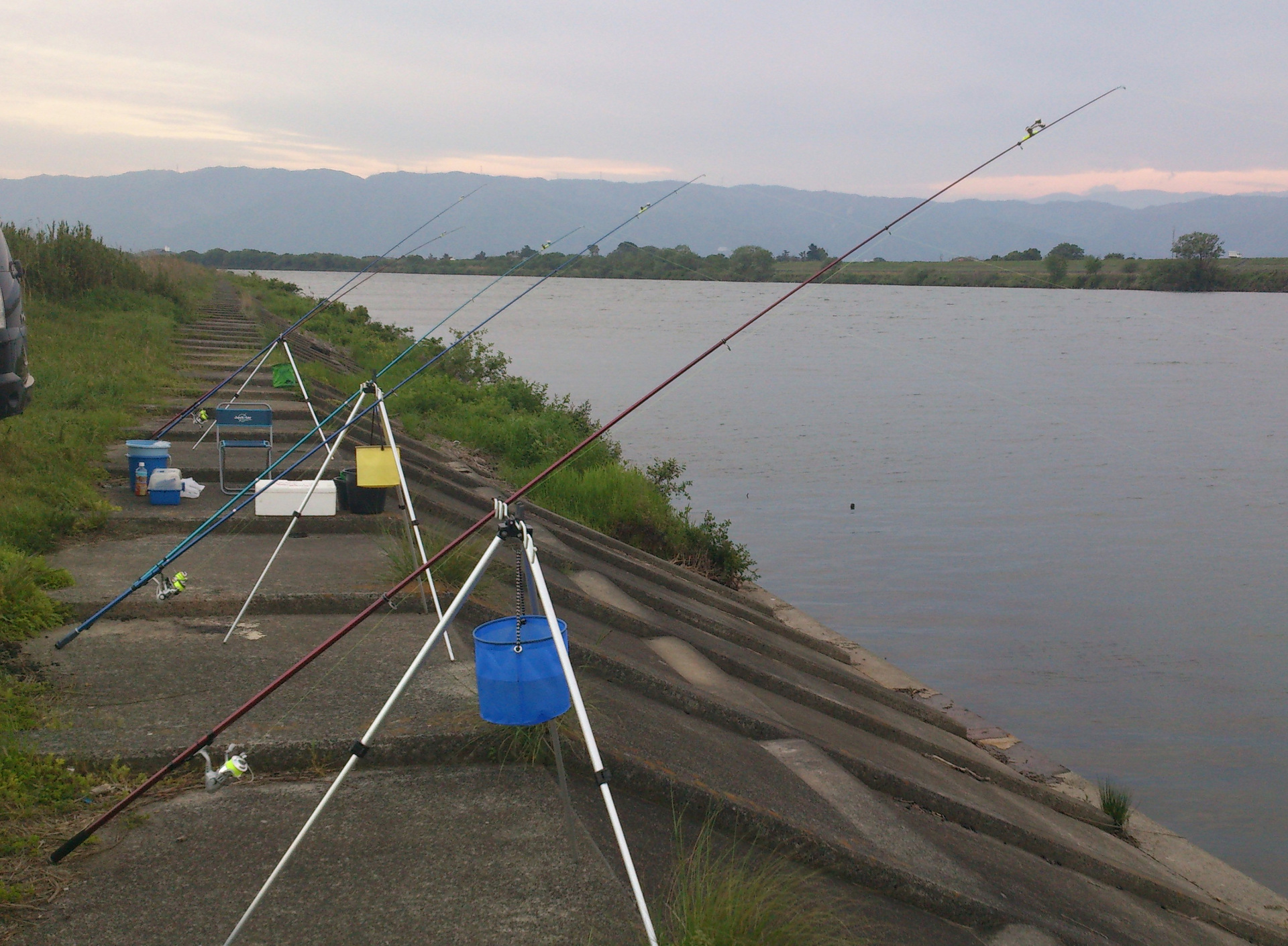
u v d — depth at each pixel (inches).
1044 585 647.1
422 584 254.8
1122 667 506.9
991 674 493.7
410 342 1167.6
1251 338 2714.1
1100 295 4638.3
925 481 959.0
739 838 184.1
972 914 191.5
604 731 202.1
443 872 147.9
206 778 137.9
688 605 399.9
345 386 695.1
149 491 331.9
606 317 3292.3
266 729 180.2
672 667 303.0
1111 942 213.9
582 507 538.3
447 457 558.3
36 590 227.3
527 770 179.3
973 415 1395.2
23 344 305.1
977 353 2277.3
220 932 131.8
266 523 312.7
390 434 254.7
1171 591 644.1
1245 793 378.3
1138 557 721.6
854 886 185.6
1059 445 1186.0
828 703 327.9
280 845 151.8
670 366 1860.2
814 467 1001.5
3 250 298.8
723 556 558.3
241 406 356.5
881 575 655.1
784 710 303.4
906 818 238.1
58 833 149.4
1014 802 309.4
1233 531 808.9
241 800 163.5
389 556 272.5
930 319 3415.4
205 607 240.2
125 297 943.7
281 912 136.3
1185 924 255.4
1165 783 386.0
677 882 153.6
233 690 197.5
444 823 161.2
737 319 3329.2
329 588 253.1
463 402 772.0
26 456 333.1
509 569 306.8
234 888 141.1
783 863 174.4
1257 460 1123.9
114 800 159.6
